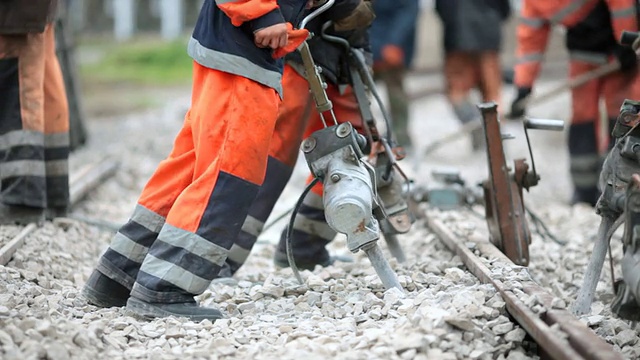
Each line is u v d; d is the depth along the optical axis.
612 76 24.66
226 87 13.97
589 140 26.14
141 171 29.83
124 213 24.31
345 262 18.55
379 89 51.72
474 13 32.34
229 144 13.88
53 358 11.84
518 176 17.09
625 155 14.25
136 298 14.24
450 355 12.23
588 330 12.05
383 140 17.05
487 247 17.00
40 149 19.28
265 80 13.95
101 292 15.07
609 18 24.44
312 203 18.11
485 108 16.64
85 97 51.66
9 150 19.11
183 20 79.81
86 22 78.62
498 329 13.07
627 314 14.84
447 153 36.06
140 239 14.92
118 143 34.59
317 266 17.75
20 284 15.53
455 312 13.08
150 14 79.38
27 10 18.09
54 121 20.27
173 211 14.12
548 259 18.98
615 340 14.00
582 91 25.81
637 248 13.72
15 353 11.67
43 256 17.81
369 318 14.04
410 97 40.41
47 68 19.98
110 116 44.75
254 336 13.39
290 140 17.09
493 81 32.97
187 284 14.09
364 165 14.94
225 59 13.84
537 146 38.88
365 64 17.14
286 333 13.54
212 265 14.11
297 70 16.69
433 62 58.50
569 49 25.55
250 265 19.50
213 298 15.76
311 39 16.69
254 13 13.50
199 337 13.59
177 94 53.34
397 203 17.44
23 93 18.98
